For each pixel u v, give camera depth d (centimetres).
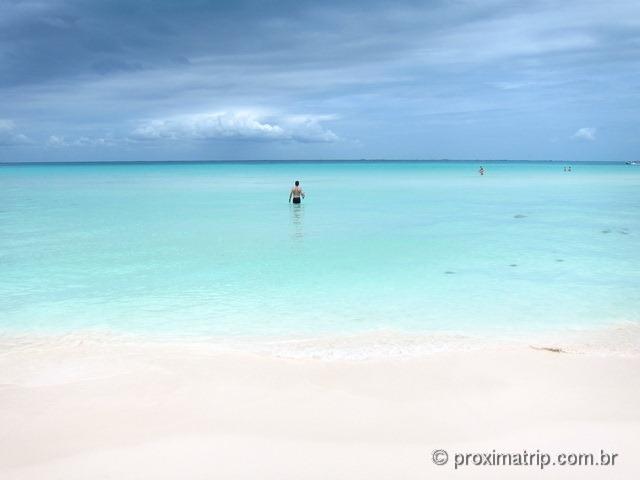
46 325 964
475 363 746
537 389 655
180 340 876
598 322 965
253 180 7550
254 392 652
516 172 11281
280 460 500
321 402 623
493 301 1107
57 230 2228
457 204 3453
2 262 1546
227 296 1162
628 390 650
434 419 579
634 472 480
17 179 7906
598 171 11762
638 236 2000
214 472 480
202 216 2758
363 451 515
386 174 10281
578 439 537
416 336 891
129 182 6944
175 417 584
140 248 1777
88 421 575
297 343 859
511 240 1911
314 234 2081
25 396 641
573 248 1742
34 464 492
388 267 1449
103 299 1142
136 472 480
